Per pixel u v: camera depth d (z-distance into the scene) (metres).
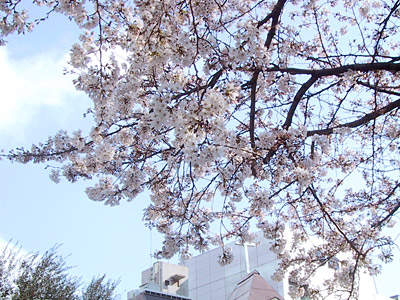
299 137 6.35
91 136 6.51
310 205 8.58
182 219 7.20
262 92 7.94
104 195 7.06
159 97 4.84
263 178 7.16
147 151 7.12
